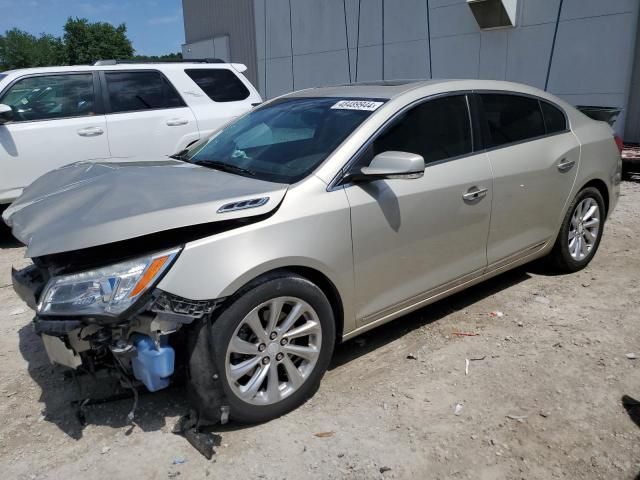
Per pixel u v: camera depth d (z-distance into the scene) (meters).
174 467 2.72
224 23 20.16
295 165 3.38
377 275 3.41
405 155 3.13
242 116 4.39
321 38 15.33
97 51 74.38
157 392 3.32
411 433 2.95
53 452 2.85
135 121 7.02
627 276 5.00
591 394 3.25
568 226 4.80
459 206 3.76
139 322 2.65
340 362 3.67
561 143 4.58
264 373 2.98
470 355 3.71
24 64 82.94
